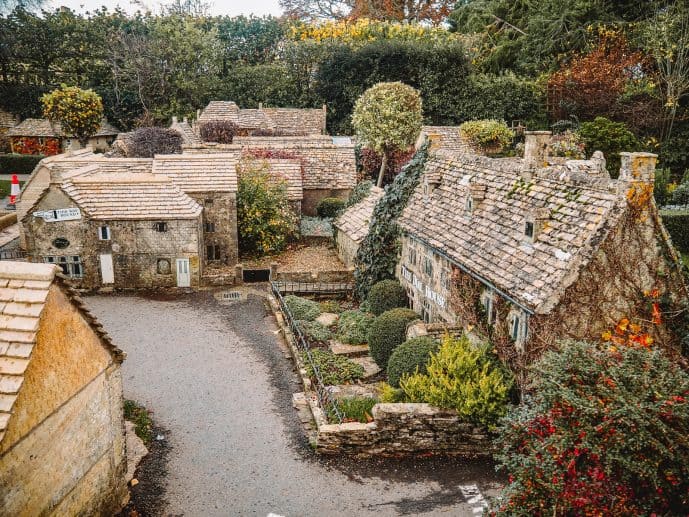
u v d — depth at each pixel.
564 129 39.56
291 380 18.61
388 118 36.19
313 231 34.81
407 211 22.80
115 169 31.05
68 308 10.16
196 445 14.83
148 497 12.78
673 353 13.84
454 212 19.94
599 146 30.72
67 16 59.72
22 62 56.94
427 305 20.25
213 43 61.91
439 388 14.37
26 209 28.08
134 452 14.33
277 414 16.47
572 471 9.52
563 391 10.05
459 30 57.66
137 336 21.70
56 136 51.53
